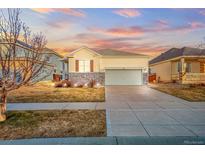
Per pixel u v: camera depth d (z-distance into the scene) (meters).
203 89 17.12
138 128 5.69
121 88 18.69
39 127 5.89
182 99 11.45
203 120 6.55
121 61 23.09
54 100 11.12
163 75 28.34
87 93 14.43
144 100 11.13
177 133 5.22
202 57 21.88
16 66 6.59
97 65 22.81
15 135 5.20
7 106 9.30
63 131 5.51
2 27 6.45
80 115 7.42
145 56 23.06
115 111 8.11
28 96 12.70
